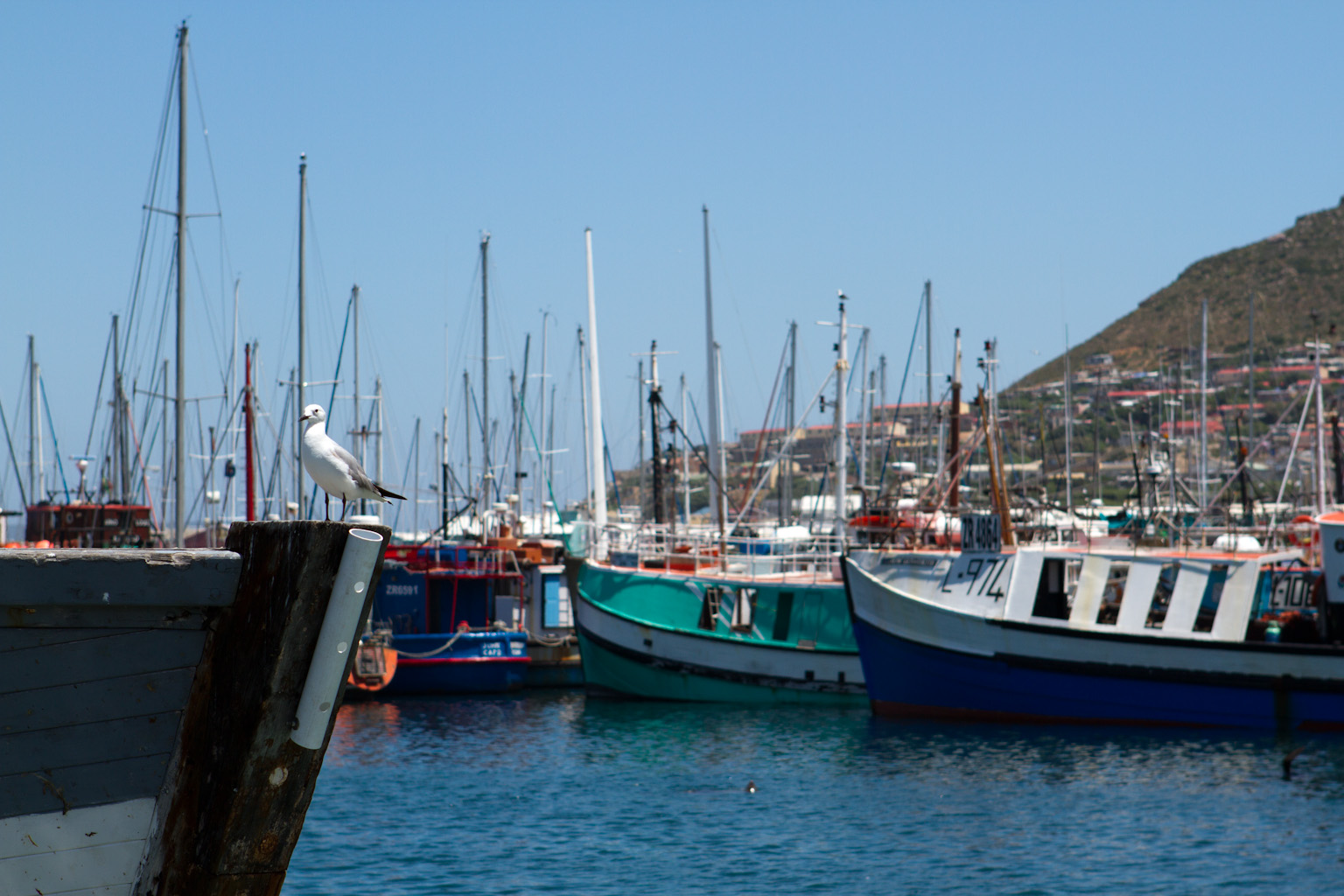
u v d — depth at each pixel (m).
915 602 41.50
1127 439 108.81
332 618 9.16
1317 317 58.72
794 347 75.69
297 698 9.23
